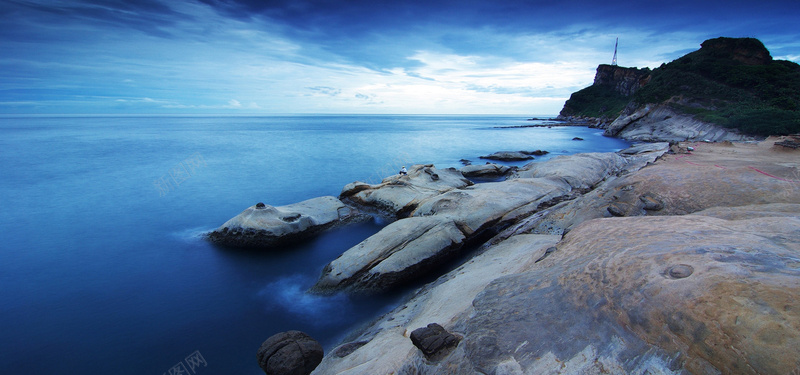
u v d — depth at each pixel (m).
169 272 14.95
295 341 6.67
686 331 4.18
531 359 4.70
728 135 52.75
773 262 4.54
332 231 18.27
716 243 5.39
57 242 18.30
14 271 15.26
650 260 5.39
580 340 4.73
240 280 14.12
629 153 39.53
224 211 23.69
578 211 13.85
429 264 13.07
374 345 7.23
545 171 25.06
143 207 24.41
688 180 13.41
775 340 3.59
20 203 25.11
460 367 5.07
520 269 8.37
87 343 10.75
